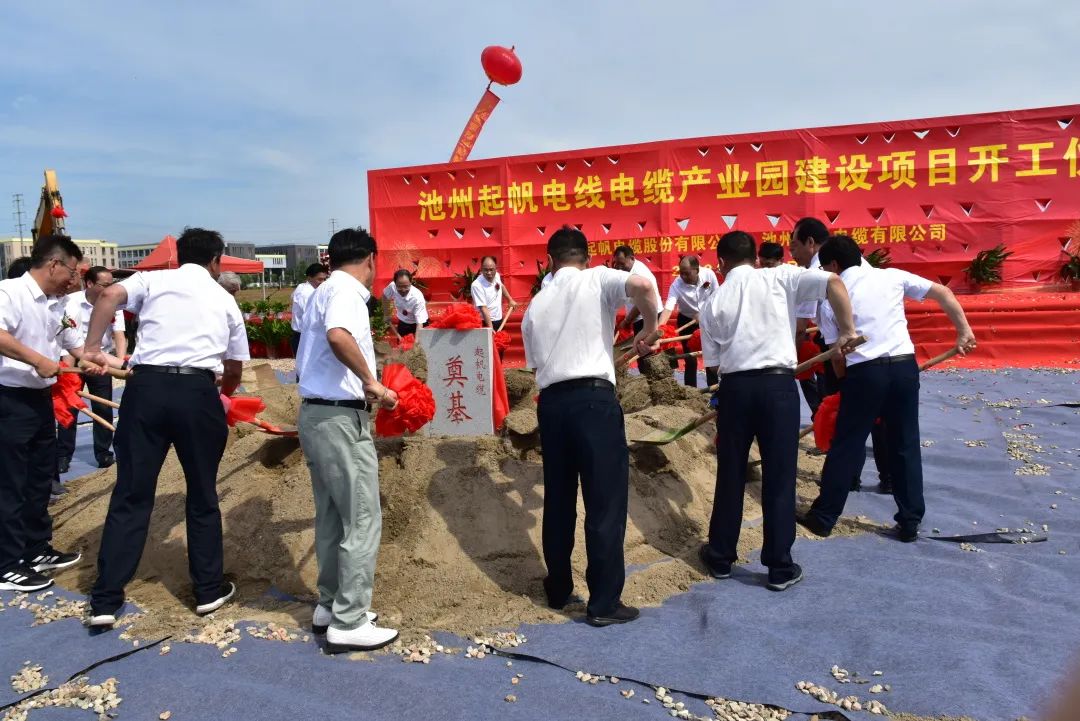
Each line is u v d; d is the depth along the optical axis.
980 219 11.63
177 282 3.57
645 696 2.74
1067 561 4.00
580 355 3.33
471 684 2.82
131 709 2.72
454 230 14.30
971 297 11.37
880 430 5.20
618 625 3.32
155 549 4.17
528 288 13.99
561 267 3.62
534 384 6.06
